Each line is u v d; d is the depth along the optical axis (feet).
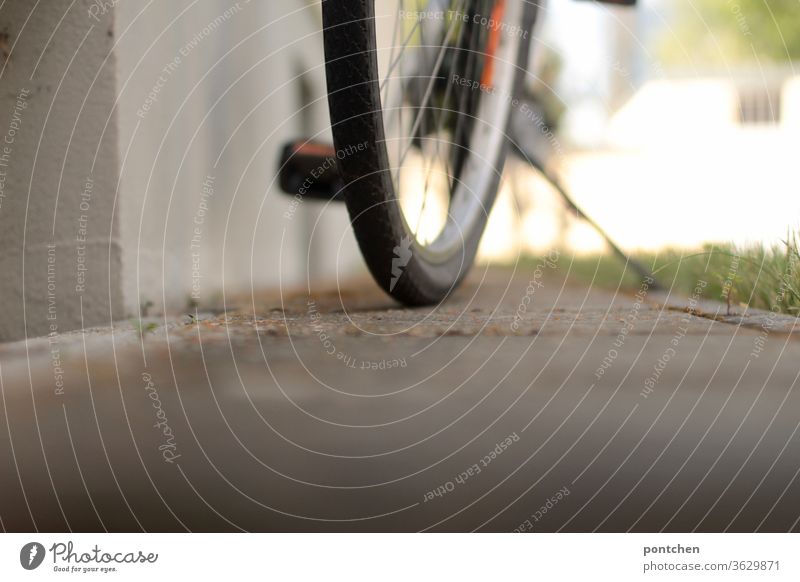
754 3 37.99
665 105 37.09
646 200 12.03
